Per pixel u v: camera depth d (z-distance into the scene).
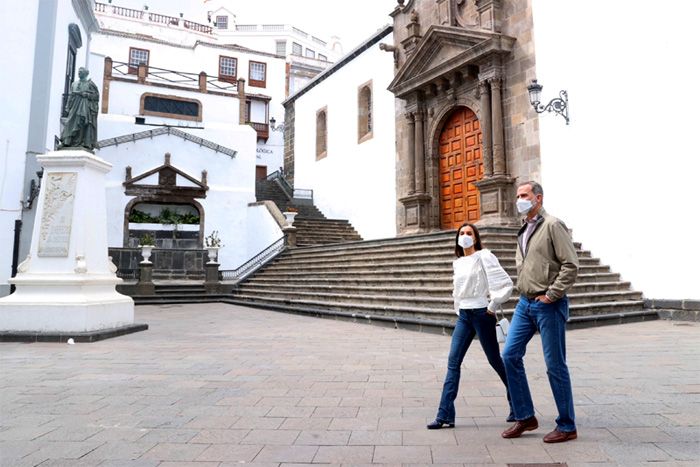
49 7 15.45
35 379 5.29
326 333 8.98
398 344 7.61
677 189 10.42
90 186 8.72
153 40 35.97
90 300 8.30
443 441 3.35
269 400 4.42
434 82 17.42
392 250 13.77
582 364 5.77
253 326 10.20
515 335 3.51
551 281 3.37
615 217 11.62
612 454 3.07
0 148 13.68
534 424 3.43
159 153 22.81
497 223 14.45
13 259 14.12
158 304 16.56
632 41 11.46
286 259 18.02
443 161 17.83
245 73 38.06
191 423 3.77
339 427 3.66
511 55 14.91
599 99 12.17
